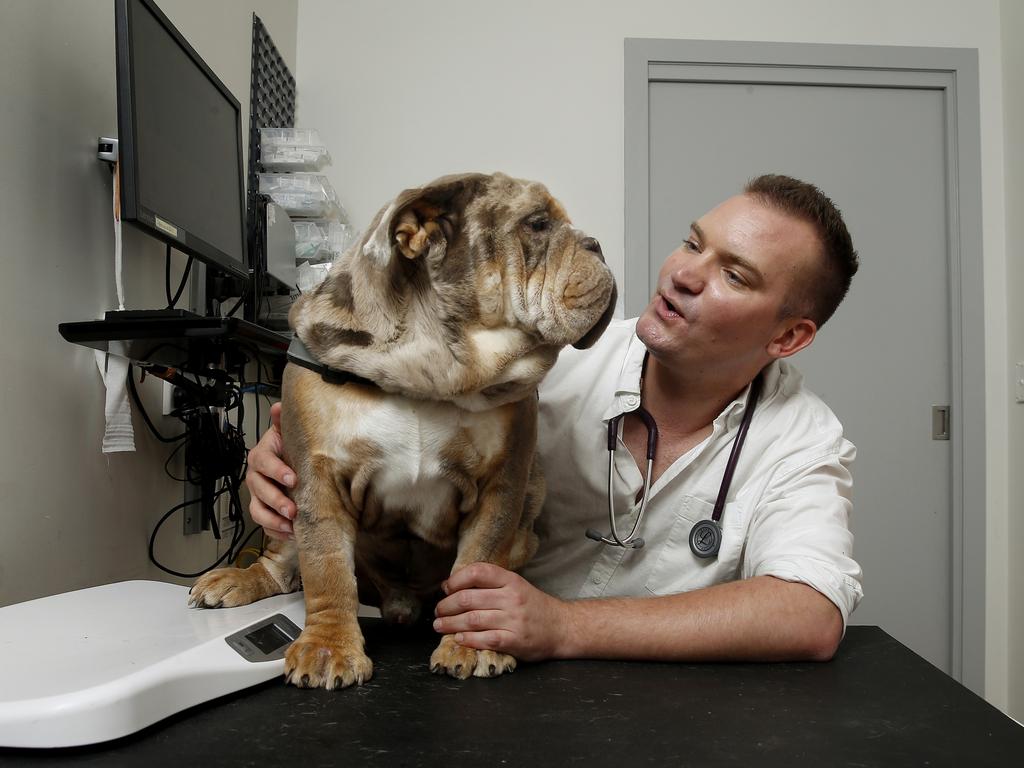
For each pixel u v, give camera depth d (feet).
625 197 10.49
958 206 10.78
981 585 10.46
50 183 5.08
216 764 2.51
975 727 2.96
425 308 3.80
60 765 2.48
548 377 5.28
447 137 10.47
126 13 4.94
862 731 2.91
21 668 2.84
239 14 8.38
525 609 3.60
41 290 4.95
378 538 4.37
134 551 6.13
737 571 4.84
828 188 10.90
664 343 4.66
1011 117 10.69
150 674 2.78
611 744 2.73
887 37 10.86
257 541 8.57
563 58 10.59
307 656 3.36
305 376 3.90
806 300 4.72
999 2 10.98
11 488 4.59
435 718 2.97
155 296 6.59
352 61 10.53
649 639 3.70
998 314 10.80
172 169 5.57
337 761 2.55
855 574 4.10
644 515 4.98
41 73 5.01
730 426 4.88
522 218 4.06
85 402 5.42
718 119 10.84
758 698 3.26
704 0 10.75
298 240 8.75
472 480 4.04
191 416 6.66
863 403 10.78
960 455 10.62
